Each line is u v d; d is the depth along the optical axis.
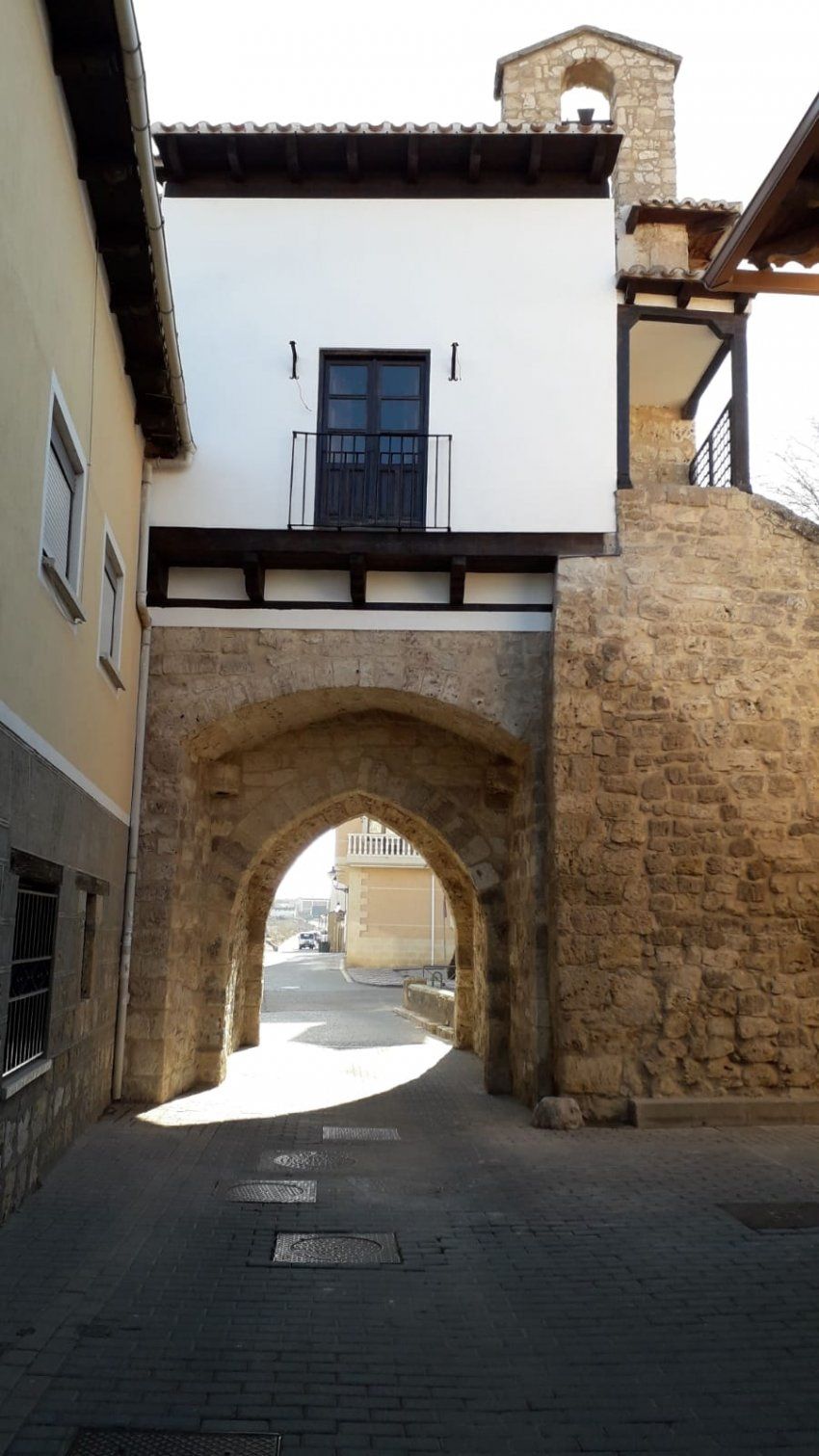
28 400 5.50
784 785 9.80
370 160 10.63
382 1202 6.64
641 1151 8.16
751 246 7.45
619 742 9.75
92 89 6.14
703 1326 4.59
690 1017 9.40
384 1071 12.81
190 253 10.59
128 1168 7.17
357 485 10.27
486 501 10.13
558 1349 4.33
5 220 4.97
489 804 11.80
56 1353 4.11
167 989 9.72
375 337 10.48
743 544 10.17
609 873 9.55
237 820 11.70
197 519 10.04
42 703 6.06
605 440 10.29
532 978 9.94
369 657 10.20
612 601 9.97
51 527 6.42
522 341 10.48
